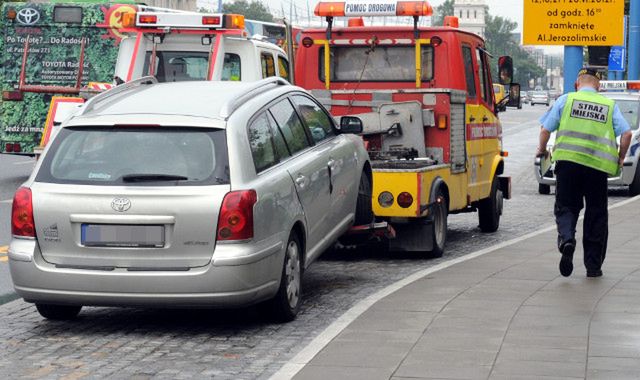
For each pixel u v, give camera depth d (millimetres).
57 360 12398
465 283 16594
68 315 14648
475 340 12695
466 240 23781
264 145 14258
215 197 13172
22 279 13484
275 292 13875
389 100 21547
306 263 15016
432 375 11164
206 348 12984
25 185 13656
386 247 22188
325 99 21859
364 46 21828
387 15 21406
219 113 13883
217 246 13156
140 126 13789
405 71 21688
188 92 14883
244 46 25625
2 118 32969
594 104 16719
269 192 13711
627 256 19719
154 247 13180
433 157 21516
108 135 13836
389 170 19656
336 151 16484
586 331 13109
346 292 16703
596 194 16906
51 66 32344
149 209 13172
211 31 25344
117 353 12742
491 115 24672
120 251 13258
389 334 13039
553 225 26812
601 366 11461
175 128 13742
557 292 15742
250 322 14445
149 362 12281
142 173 13383
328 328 13398
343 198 16688
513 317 13945
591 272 17156
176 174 13352
